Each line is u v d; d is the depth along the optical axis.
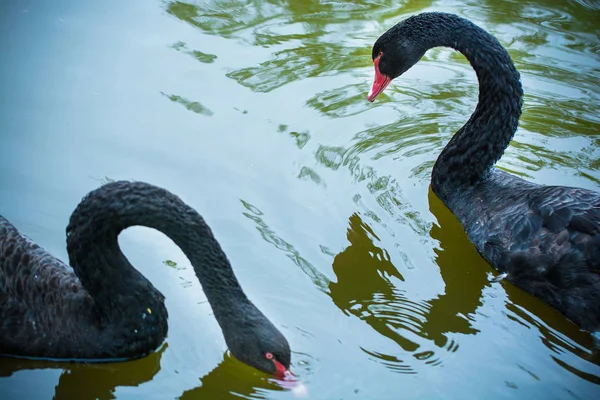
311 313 6.66
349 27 10.95
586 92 10.03
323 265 7.19
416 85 10.19
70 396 5.91
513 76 7.93
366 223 7.78
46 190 7.71
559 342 6.64
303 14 11.13
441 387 6.04
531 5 11.63
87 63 9.59
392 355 6.32
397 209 8.05
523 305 7.06
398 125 9.34
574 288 6.71
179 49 10.07
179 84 9.45
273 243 7.37
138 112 8.92
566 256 6.73
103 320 6.01
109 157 8.23
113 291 5.90
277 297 6.79
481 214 7.70
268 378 6.02
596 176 8.62
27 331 6.00
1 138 8.32
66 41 9.92
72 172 7.98
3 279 6.02
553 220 6.93
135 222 5.67
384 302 6.88
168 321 6.45
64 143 8.35
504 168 8.73
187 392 5.93
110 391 5.97
